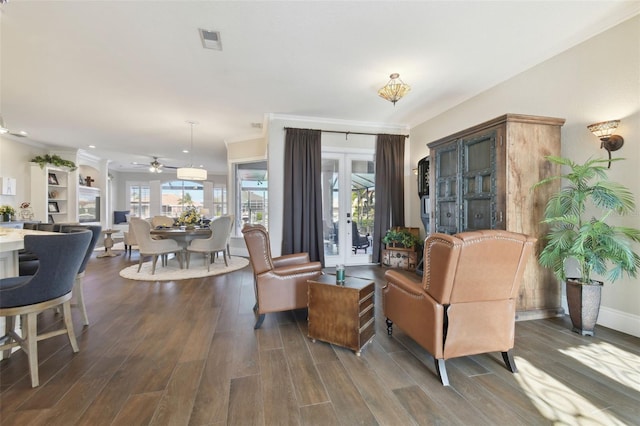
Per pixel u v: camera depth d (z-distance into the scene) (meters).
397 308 2.20
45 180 6.32
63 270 1.89
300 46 2.77
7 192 5.66
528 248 1.78
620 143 2.40
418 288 1.94
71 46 2.72
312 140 4.80
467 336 1.78
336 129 5.00
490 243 1.69
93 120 4.93
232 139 6.28
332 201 5.11
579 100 2.71
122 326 2.62
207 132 5.75
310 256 4.77
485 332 1.82
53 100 4.04
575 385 1.73
